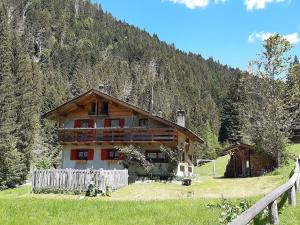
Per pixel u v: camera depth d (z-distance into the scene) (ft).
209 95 571.69
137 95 543.39
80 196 76.95
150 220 34.55
